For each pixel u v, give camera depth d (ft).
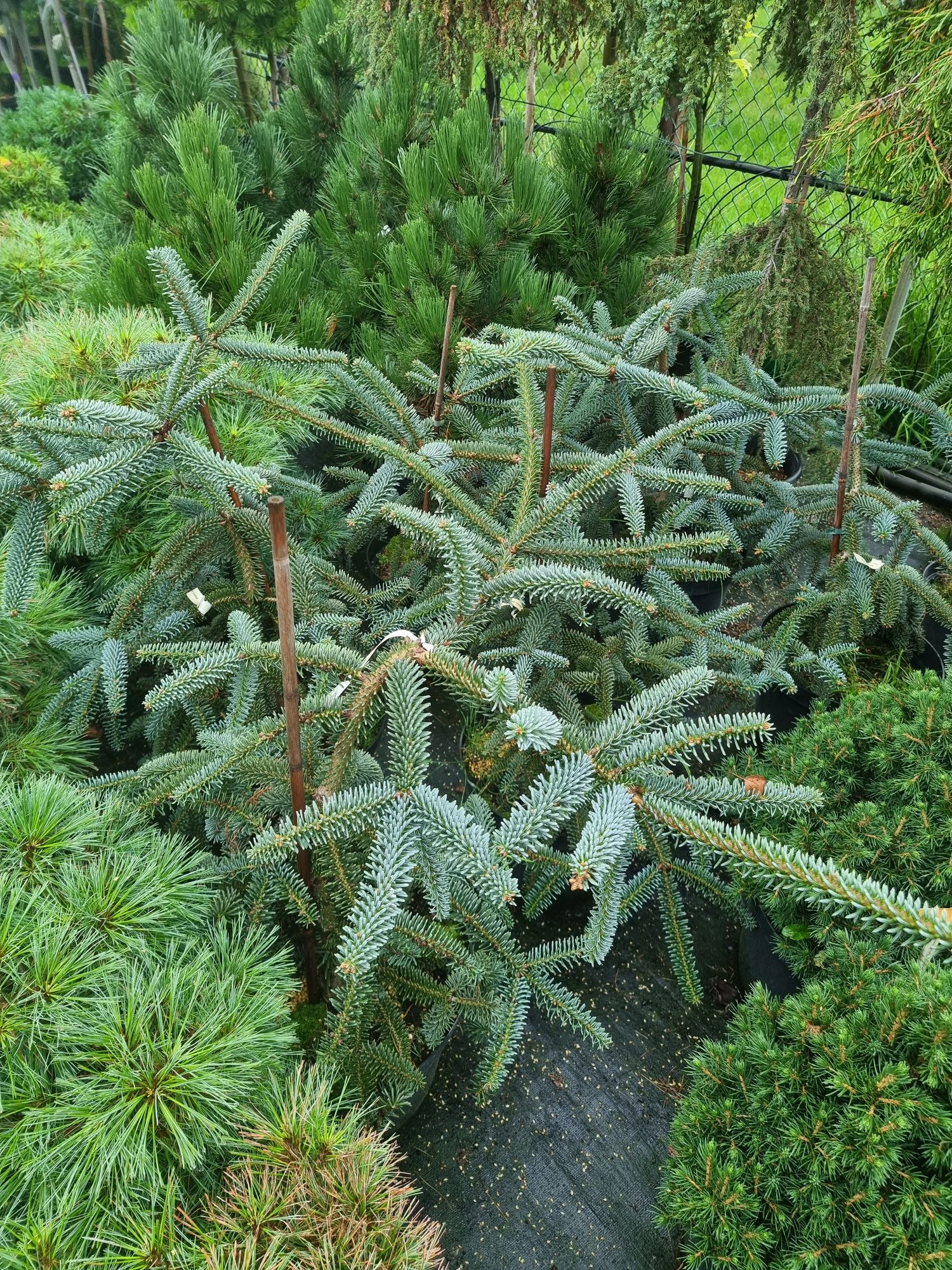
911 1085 2.92
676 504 5.25
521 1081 4.31
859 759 4.08
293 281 6.52
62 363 4.75
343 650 3.36
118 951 3.02
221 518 4.49
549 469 4.57
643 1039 4.50
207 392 3.78
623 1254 3.79
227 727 3.88
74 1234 2.49
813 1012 3.18
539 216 6.34
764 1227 3.04
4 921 2.93
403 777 2.93
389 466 4.81
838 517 5.25
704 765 5.38
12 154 9.48
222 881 3.73
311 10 8.29
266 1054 3.01
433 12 6.61
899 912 2.65
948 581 5.65
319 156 8.67
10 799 3.29
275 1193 2.66
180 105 7.71
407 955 3.60
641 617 4.74
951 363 7.71
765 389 5.80
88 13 12.42
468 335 6.46
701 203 8.61
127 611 4.50
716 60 5.61
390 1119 3.62
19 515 3.71
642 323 5.08
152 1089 2.72
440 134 6.45
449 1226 3.84
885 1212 2.82
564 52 7.16
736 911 4.22
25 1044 2.80
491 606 3.50
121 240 7.63
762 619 6.68
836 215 6.98
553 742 2.57
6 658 4.26
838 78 5.29
